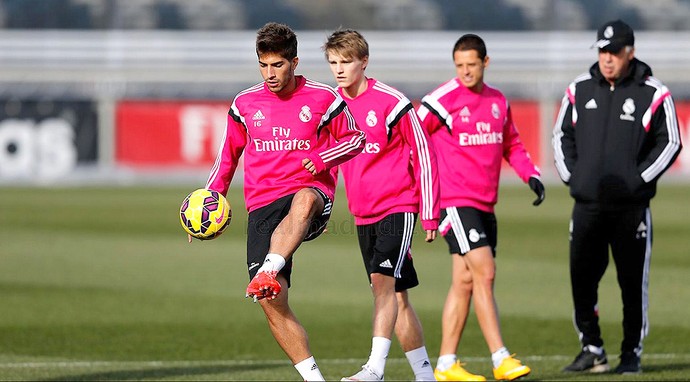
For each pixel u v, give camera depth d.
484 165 26.05
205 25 126.62
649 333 32.50
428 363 23.94
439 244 58.03
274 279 18.58
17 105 99.88
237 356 29.39
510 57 112.50
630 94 25.81
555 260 50.41
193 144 98.25
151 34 111.50
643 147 25.97
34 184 94.38
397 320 23.80
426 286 43.34
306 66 111.62
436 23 127.50
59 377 25.78
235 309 37.62
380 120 22.77
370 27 128.00
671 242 56.53
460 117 25.92
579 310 26.84
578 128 26.41
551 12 128.38
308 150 20.48
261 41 19.55
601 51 25.66
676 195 83.88
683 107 97.06
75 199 79.94
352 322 35.19
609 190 25.81
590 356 26.77
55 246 55.19
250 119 20.47
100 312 36.72
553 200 81.00
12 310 36.97
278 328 20.22
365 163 23.00
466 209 25.88
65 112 99.31
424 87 114.25
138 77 108.88
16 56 107.88
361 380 21.38
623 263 26.47
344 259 51.38
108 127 98.19
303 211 19.44
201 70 110.44
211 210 20.59
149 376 26.02
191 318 35.75
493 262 25.58
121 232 61.28
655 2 129.62
